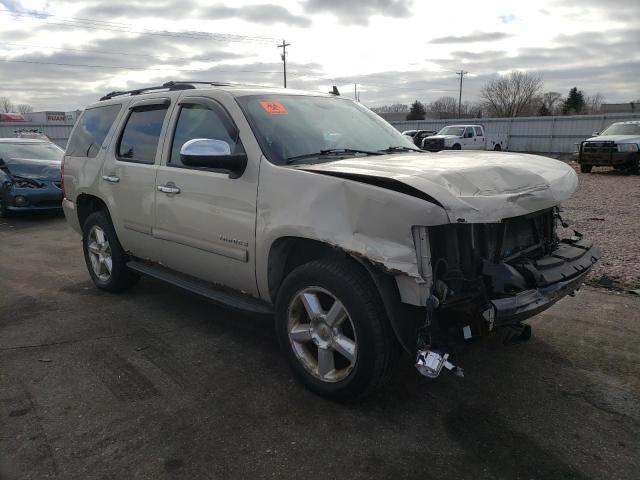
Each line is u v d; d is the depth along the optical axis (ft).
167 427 9.78
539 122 111.04
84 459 8.87
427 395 10.90
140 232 14.88
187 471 8.57
